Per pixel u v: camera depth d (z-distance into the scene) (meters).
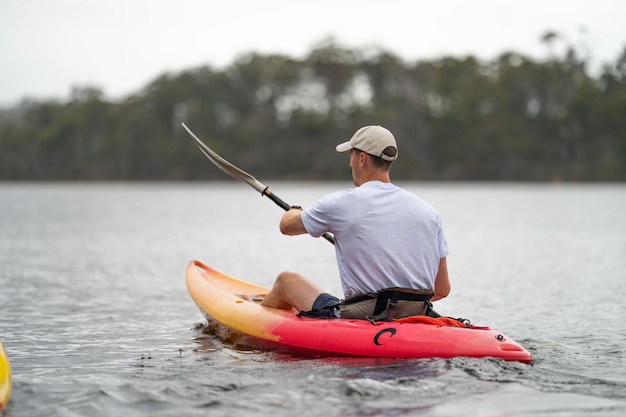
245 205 55.25
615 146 110.75
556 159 114.31
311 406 5.79
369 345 6.94
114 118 130.88
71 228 29.62
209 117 123.56
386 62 124.94
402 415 5.54
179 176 130.00
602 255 18.73
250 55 128.88
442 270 7.39
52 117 142.88
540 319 10.05
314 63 125.38
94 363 7.45
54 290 12.71
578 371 6.78
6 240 23.41
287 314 7.82
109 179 136.75
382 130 7.14
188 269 10.76
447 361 6.71
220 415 5.66
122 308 10.91
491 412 5.61
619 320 9.91
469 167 116.88
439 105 121.31
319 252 19.88
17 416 5.75
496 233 26.81
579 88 108.06
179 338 8.72
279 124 121.62
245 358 7.47
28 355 7.86
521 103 118.06
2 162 144.75
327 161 117.56
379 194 7.05
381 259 7.02
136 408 5.89
